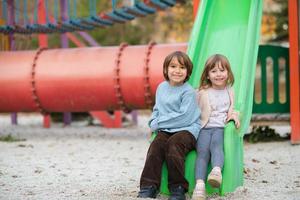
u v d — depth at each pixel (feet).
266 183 24.18
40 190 23.29
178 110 22.48
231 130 21.99
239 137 23.25
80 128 56.80
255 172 27.02
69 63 43.32
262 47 41.04
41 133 51.13
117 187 23.80
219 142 21.77
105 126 57.31
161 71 40.34
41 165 30.40
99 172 27.86
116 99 42.16
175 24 101.35
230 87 23.30
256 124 41.86
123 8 40.37
